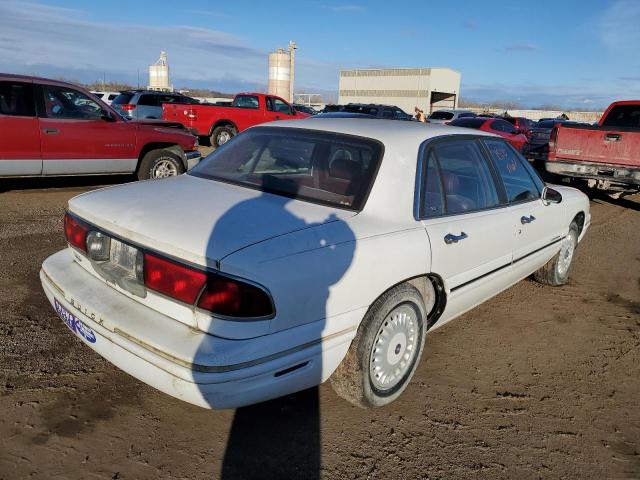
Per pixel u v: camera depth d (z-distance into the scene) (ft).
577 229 18.42
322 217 9.34
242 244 8.08
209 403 7.76
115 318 8.52
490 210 12.64
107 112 27.81
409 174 10.52
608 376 12.60
